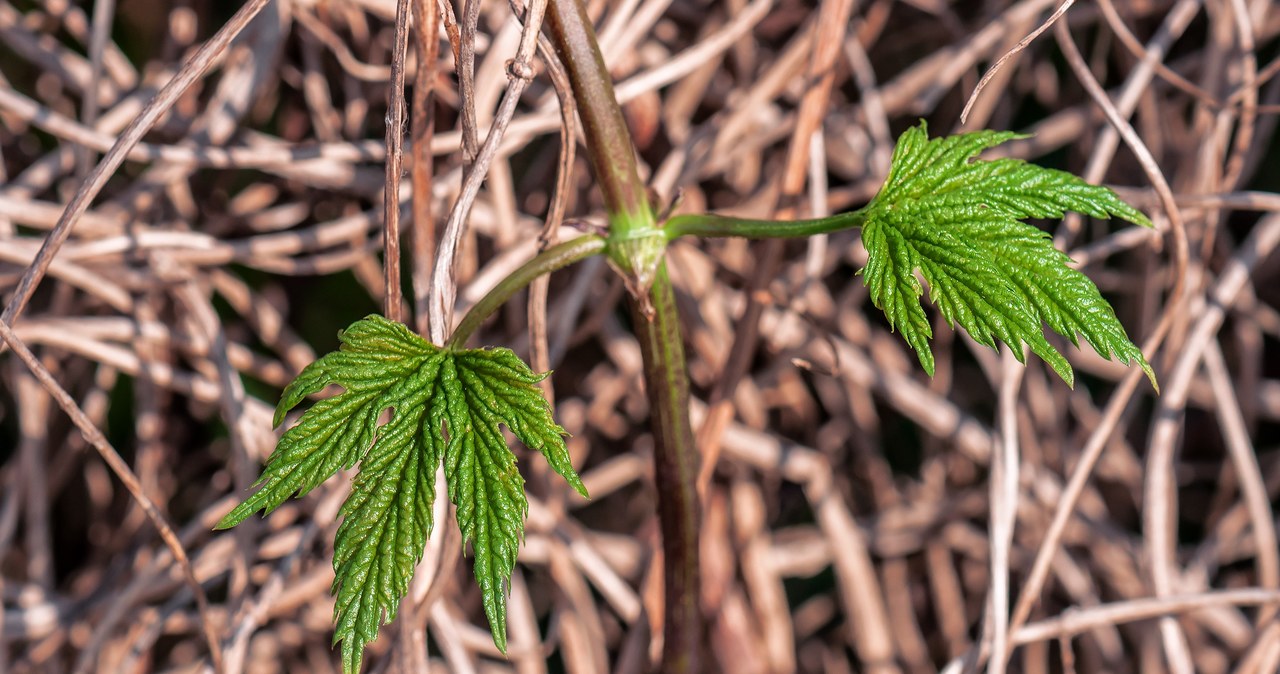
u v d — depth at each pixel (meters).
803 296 0.43
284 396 0.29
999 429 0.41
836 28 0.37
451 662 0.41
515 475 0.29
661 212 0.33
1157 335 0.38
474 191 0.31
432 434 0.29
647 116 0.44
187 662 0.50
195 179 0.49
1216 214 0.43
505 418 0.29
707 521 0.49
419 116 0.34
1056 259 0.30
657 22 0.46
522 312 0.46
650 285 0.32
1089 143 0.49
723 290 0.49
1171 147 0.51
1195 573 0.51
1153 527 0.41
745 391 0.48
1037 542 0.51
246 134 0.44
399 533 0.29
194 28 0.47
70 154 0.44
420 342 0.30
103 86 0.46
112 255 0.41
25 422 0.47
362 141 0.43
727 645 0.48
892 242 0.30
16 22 0.46
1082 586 0.51
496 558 0.29
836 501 0.50
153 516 0.35
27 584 0.47
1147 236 0.42
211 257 0.42
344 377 0.29
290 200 0.50
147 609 0.45
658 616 0.41
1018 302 0.30
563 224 0.33
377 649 0.47
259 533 0.42
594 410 0.51
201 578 0.42
